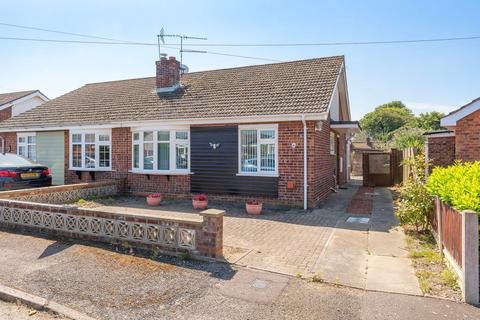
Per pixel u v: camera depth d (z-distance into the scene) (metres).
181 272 5.40
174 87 15.64
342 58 14.34
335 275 5.30
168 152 13.27
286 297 4.57
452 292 4.66
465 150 10.21
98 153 14.93
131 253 6.27
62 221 7.41
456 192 5.12
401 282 5.02
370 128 74.44
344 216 9.82
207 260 5.86
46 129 15.83
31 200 10.80
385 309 4.22
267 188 11.59
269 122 11.52
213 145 12.42
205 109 12.80
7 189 11.54
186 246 6.06
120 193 14.01
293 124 11.20
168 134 13.21
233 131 12.09
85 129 15.08
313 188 11.01
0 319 4.12
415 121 65.31
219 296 4.59
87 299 4.51
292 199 11.25
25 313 4.29
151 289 4.80
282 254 6.31
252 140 11.92
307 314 4.12
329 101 11.08
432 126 56.97
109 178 14.66
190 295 4.62
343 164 19.80
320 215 9.95
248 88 13.72
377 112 74.62
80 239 7.11
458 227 4.82
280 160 11.41
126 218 6.65
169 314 4.13
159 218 6.27
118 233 6.75
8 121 17.81
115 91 17.83
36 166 12.50
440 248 6.08
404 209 7.77
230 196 12.15
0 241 7.03
